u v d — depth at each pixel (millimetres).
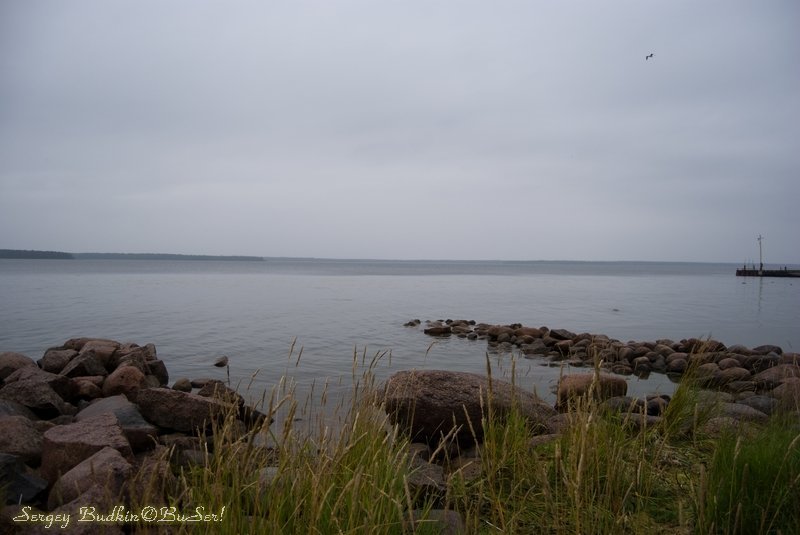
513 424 4797
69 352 11531
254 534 2834
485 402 5754
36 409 7676
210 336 18203
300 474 3209
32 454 5090
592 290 52969
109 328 19891
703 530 3068
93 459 4121
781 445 3826
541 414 6094
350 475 3258
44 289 41375
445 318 26797
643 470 3957
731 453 3826
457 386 6016
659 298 42031
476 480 4281
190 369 12867
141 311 26094
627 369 14086
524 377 12320
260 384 10562
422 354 15727
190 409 6207
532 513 3717
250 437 3049
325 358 14336
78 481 3857
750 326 24359
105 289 42656
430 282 67250
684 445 4934
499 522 3629
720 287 60406
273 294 40500
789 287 60719
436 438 5977
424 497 3990
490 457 4188
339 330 20500
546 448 4758
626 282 73688
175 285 51031
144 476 3916
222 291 43125
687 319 27188
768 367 12938
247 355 14672
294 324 21984
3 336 17672
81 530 3186
